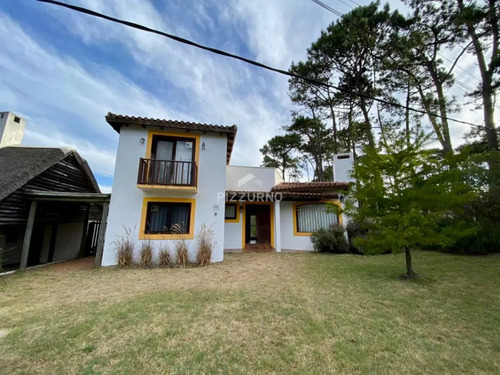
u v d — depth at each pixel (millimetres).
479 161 9273
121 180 8227
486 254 8844
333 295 4762
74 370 2418
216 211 8875
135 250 7969
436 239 5441
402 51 13352
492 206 8578
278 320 3607
